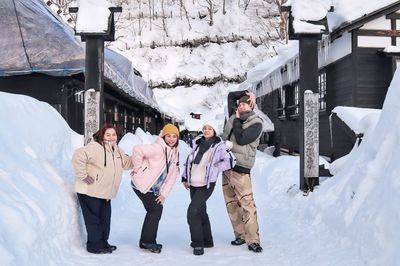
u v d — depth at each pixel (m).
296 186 7.54
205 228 4.87
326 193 5.68
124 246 4.88
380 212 4.04
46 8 10.89
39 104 6.14
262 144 22.09
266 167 10.29
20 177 4.26
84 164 4.42
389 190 4.10
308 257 4.27
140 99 15.98
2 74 9.44
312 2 7.38
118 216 6.28
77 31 6.90
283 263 4.17
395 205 3.86
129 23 56.53
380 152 4.86
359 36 10.77
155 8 58.16
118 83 11.38
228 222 6.32
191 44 53.00
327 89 12.48
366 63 10.76
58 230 4.21
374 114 7.08
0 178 3.95
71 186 4.99
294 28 7.27
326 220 5.23
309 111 7.17
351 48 10.81
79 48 9.63
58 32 9.66
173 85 49.56
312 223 5.47
